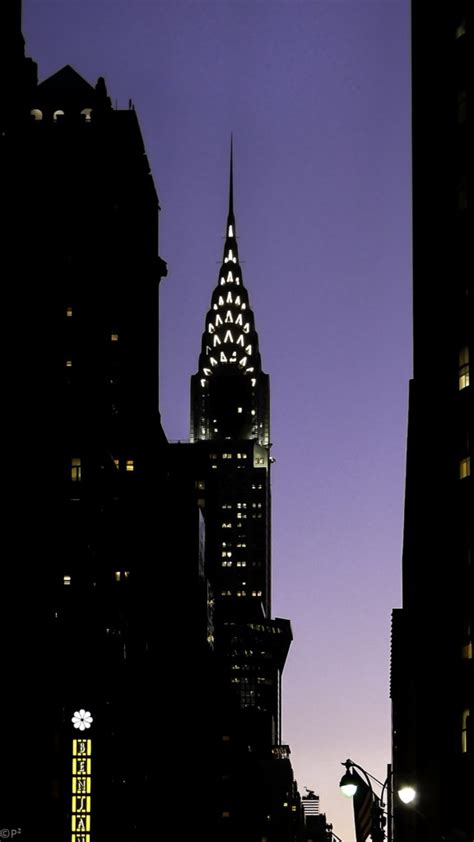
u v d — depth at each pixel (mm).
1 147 183250
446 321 94375
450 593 92000
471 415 92000
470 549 91125
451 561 92312
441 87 96938
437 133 96875
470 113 94875
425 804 107062
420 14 102625
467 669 90125
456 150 95500
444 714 91562
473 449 91750
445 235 95250
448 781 90000
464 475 92312
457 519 92188
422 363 102562
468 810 87188
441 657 93000
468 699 89812
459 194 95188
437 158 96625
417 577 123062
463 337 93312
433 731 99125
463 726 90250
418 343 105875
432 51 98188
